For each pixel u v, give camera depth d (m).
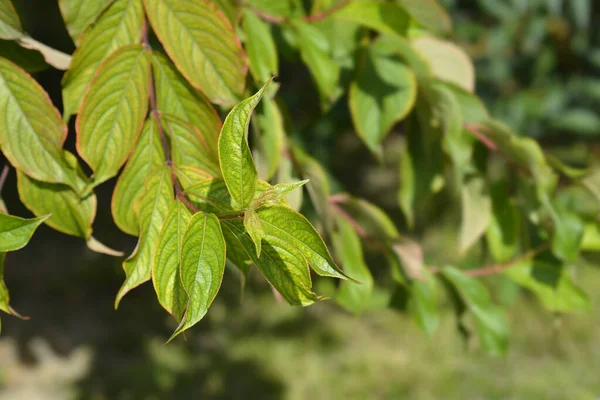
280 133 1.06
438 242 4.12
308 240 0.88
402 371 3.26
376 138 1.11
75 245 4.31
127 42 0.97
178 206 0.91
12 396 3.04
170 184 0.94
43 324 3.59
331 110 2.11
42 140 0.96
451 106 1.10
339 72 1.12
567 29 3.23
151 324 3.72
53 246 4.29
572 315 3.53
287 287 0.88
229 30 0.98
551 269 1.18
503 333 1.15
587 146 3.41
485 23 3.31
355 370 3.29
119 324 3.69
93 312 3.77
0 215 0.88
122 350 3.47
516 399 3.04
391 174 4.59
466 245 1.17
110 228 4.21
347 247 1.14
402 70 1.11
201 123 0.98
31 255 4.18
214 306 3.83
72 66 0.96
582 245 1.18
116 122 0.96
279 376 3.26
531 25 2.96
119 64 0.96
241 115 0.87
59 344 3.45
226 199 0.91
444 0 2.81
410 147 1.17
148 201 0.93
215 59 0.98
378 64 1.11
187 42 0.97
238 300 3.90
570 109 3.21
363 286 1.14
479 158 1.16
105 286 4.01
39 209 0.98
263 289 4.04
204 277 0.87
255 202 0.88
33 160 0.96
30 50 0.99
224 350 3.47
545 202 1.12
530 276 1.18
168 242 0.90
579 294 1.17
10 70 0.96
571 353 3.32
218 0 1.01
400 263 1.15
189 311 0.87
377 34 1.16
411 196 1.17
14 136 0.96
